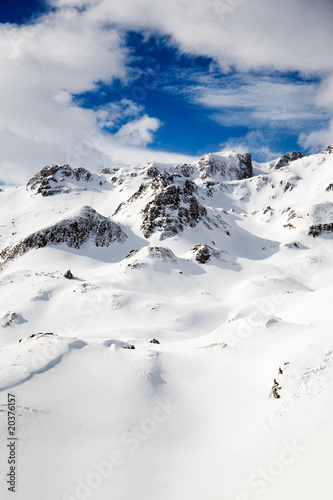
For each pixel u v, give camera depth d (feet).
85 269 408.05
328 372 74.28
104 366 98.73
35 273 357.61
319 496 39.04
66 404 78.54
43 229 474.90
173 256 402.11
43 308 274.16
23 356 98.58
